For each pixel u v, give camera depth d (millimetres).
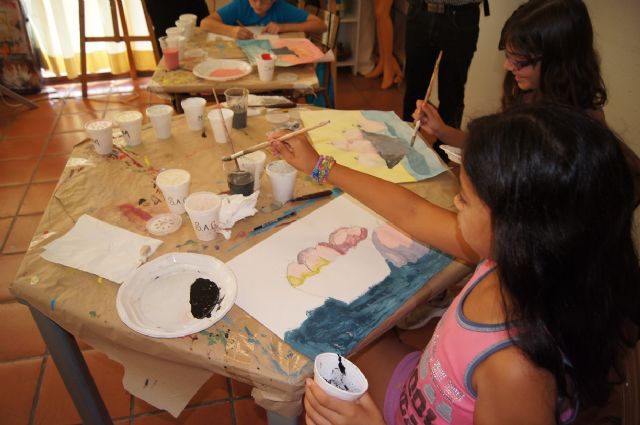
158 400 913
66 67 3471
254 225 1098
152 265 943
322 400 740
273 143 1145
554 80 1385
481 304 756
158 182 1079
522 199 577
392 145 1426
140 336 825
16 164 2689
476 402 705
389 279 968
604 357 674
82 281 924
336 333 844
